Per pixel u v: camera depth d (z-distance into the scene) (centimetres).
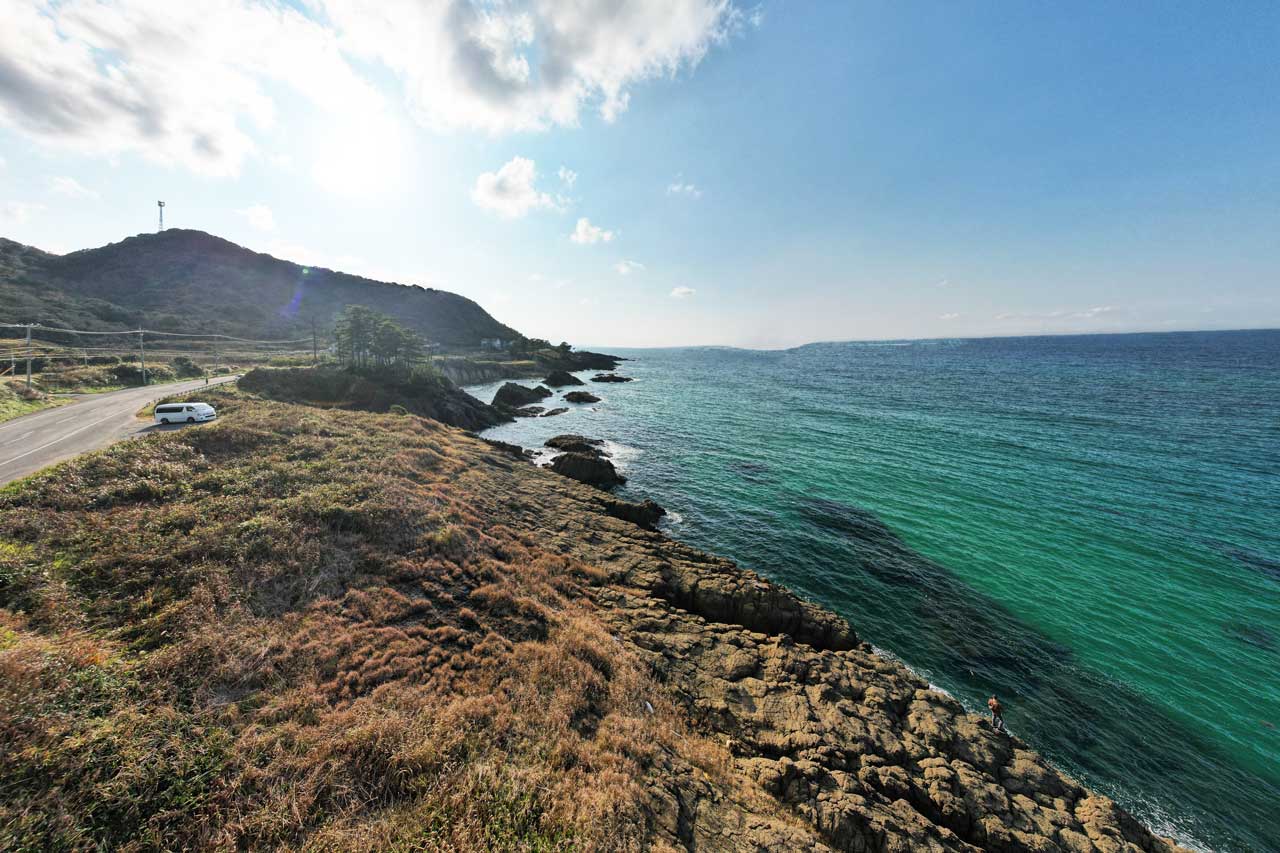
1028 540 2958
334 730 1024
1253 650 2036
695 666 1644
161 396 4281
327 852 785
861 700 1570
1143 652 2030
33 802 764
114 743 879
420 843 814
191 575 1446
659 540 2636
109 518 1675
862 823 1088
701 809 1029
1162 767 1530
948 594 2422
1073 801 1282
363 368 6106
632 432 5866
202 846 773
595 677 1381
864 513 3353
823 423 6103
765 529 3111
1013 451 4725
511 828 865
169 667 1099
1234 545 2864
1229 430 5259
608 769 1045
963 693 1808
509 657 1390
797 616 2005
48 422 3123
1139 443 4878
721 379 12075
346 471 2428
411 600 1588
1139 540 2941
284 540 1705
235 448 2548
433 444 3438
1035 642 2088
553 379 11262
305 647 1269
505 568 1948
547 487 3253
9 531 1493
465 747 1039
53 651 1050
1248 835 1335
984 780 1291
